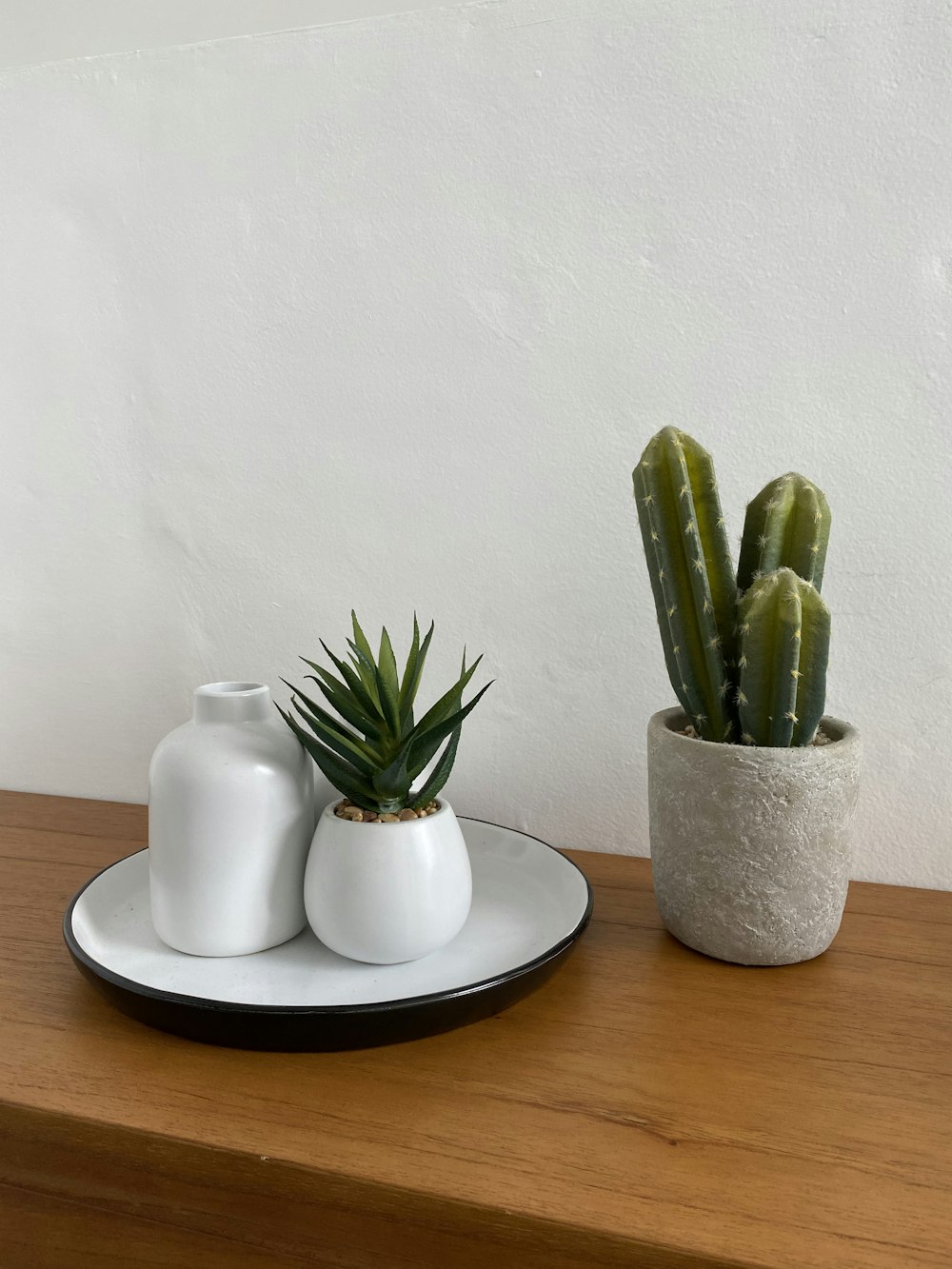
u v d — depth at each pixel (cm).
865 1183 37
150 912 59
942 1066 45
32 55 78
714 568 54
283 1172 38
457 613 75
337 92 72
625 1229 34
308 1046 46
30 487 84
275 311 76
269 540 78
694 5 64
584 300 69
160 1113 41
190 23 74
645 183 67
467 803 77
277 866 55
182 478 80
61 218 79
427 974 52
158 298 78
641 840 73
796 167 64
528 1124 41
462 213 71
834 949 58
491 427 72
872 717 67
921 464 64
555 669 73
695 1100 42
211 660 81
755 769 52
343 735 53
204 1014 45
